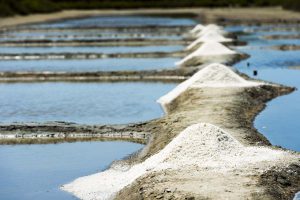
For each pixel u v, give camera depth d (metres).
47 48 58.66
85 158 21.36
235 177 16.25
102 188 17.89
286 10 105.62
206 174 16.52
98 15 111.31
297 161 17.66
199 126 18.86
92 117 27.66
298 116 26.05
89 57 50.47
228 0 122.44
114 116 27.73
